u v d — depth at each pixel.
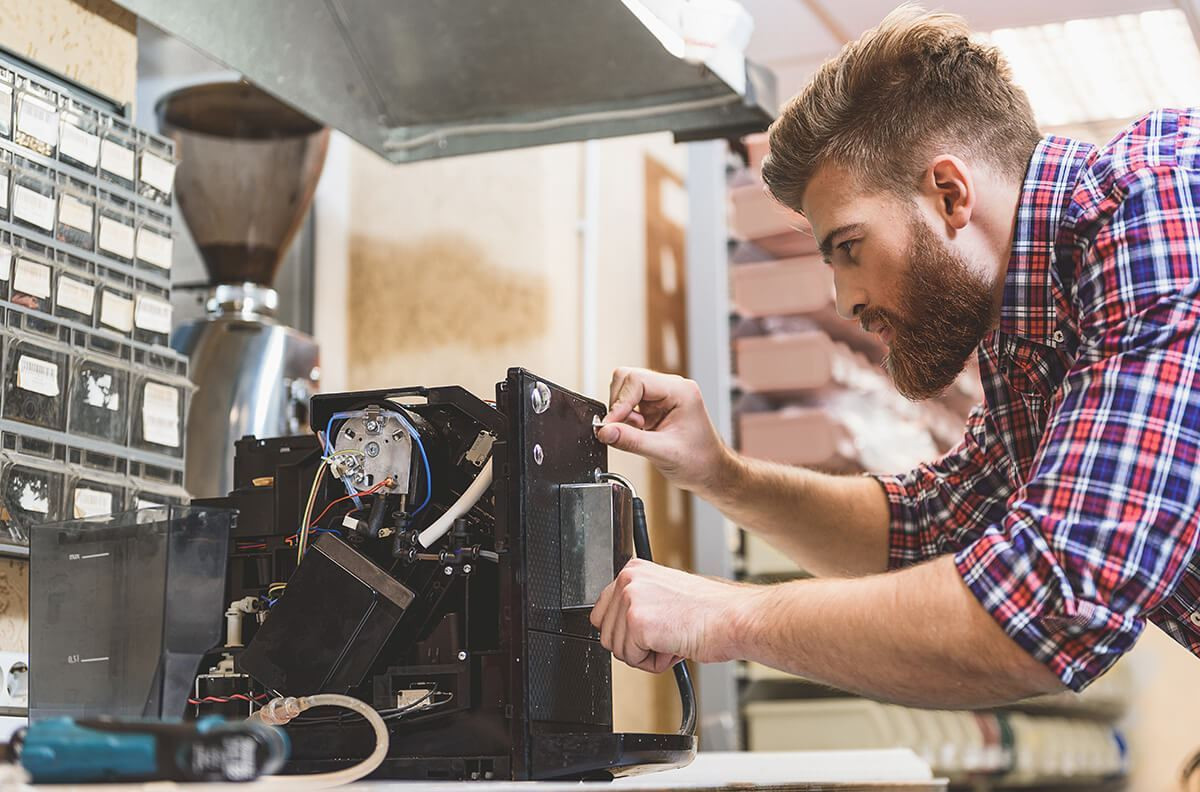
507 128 2.29
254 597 1.30
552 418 1.28
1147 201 1.25
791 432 3.13
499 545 1.20
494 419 1.22
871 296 1.44
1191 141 1.30
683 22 1.93
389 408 1.26
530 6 2.02
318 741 1.21
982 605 1.14
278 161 2.37
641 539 1.35
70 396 1.57
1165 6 2.45
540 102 2.24
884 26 1.42
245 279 2.42
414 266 3.12
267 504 1.32
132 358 1.68
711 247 3.24
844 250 1.44
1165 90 2.79
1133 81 2.77
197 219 2.39
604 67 2.15
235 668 1.23
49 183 1.58
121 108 1.78
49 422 1.54
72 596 1.14
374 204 3.17
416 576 1.23
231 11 1.90
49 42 1.68
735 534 3.15
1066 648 1.12
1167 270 1.20
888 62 1.40
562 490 1.28
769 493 1.70
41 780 0.76
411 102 2.26
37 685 1.14
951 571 1.17
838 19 2.62
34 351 1.52
